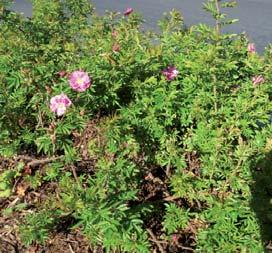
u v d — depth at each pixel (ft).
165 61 4.12
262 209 3.43
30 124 4.33
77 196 3.18
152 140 3.86
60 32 5.51
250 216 3.43
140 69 4.00
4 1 4.99
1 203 4.24
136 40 4.34
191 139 3.77
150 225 3.84
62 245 3.85
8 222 4.07
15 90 4.09
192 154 3.91
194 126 4.04
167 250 3.72
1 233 3.97
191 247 3.75
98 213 3.01
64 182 3.54
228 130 3.71
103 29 5.48
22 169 4.28
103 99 3.88
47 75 4.06
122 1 13.03
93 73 3.88
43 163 4.17
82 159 4.04
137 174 3.81
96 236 3.40
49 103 3.85
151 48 4.12
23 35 4.81
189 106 3.88
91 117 4.06
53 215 3.66
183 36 4.48
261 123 4.08
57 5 5.99
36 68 4.08
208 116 3.79
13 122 4.18
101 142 3.74
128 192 3.23
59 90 3.77
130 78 4.00
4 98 4.03
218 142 3.57
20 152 4.35
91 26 5.59
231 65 3.69
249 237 3.43
